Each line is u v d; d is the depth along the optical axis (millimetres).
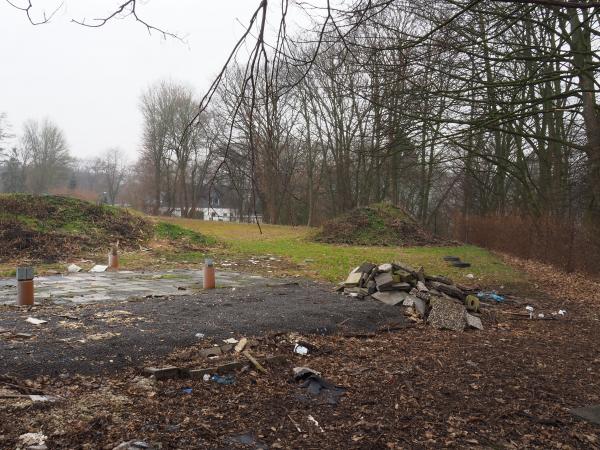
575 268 17688
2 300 9203
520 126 17859
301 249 20625
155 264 15773
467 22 9766
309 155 38969
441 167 28141
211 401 5000
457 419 4934
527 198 26234
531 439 4566
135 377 5438
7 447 3725
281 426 4539
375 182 39469
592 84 14547
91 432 4105
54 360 5492
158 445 3961
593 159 14766
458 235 32469
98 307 8438
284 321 8117
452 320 9164
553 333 9258
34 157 62188
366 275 11328
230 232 27219
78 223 18562
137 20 3752
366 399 5344
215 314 8227
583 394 5855
